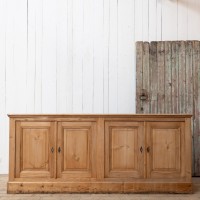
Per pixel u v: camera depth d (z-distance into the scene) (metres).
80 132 4.48
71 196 4.28
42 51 5.68
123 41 5.70
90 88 5.67
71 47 5.70
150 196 4.29
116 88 5.68
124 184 4.43
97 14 5.72
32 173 4.45
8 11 5.70
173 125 4.48
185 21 5.71
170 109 5.54
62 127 4.47
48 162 4.45
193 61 5.56
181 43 5.58
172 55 5.57
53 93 5.66
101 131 4.46
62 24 5.71
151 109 5.55
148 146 4.47
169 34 5.69
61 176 4.45
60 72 5.68
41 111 5.65
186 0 5.72
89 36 5.70
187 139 4.46
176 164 4.46
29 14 5.70
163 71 5.56
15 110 5.65
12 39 5.68
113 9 5.71
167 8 5.71
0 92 5.64
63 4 5.72
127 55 5.68
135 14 5.71
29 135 4.46
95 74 5.68
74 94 5.67
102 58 5.69
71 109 5.66
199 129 5.51
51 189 4.43
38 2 5.71
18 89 5.65
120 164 4.46
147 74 5.56
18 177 4.44
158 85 5.55
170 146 4.47
